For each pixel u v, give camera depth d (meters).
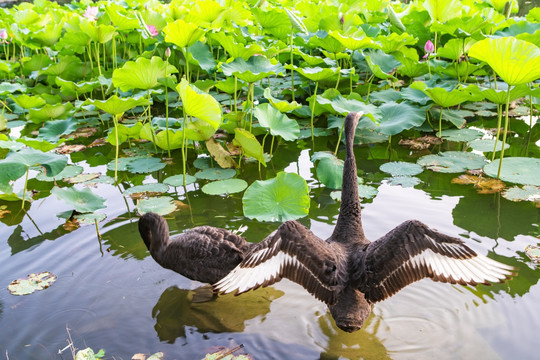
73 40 9.03
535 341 3.33
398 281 3.02
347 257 3.44
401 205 5.14
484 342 3.36
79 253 4.55
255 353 3.36
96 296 3.98
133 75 6.11
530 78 5.27
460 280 2.77
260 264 2.99
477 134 6.93
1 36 9.62
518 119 7.77
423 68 8.24
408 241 2.98
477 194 5.37
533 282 3.90
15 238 4.84
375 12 10.54
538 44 7.04
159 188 5.70
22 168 5.39
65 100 9.30
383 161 6.36
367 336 3.49
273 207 5.01
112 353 3.38
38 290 4.04
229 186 5.63
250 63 6.61
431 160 6.18
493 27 8.85
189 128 6.09
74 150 7.09
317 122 7.88
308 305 3.88
